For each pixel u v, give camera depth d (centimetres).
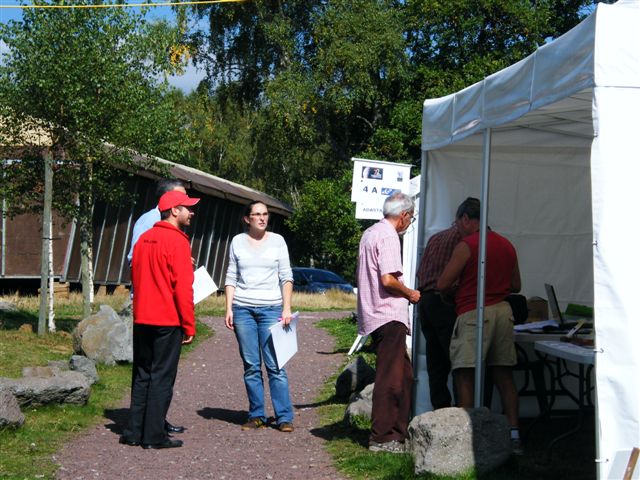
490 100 655
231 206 3378
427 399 812
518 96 601
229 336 1714
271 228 3831
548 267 905
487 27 3697
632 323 479
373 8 3478
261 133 3891
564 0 3775
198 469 665
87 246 1523
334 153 4034
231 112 4528
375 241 711
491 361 684
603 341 479
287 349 815
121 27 1465
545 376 835
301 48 3759
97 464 671
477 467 593
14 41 1399
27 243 2292
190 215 772
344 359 1394
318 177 4512
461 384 694
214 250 3284
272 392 824
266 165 4706
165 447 740
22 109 1412
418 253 836
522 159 867
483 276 668
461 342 687
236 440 775
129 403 938
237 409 952
